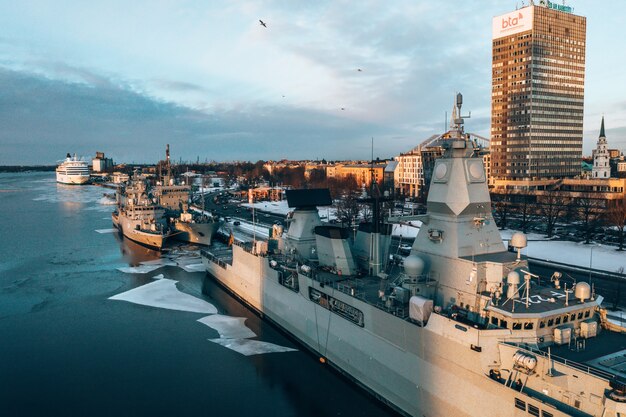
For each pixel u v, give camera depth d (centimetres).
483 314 2762
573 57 15400
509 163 15625
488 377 2434
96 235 11206
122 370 3997
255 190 19725
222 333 4803
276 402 3466
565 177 15738
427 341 2812
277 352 4322
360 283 3922
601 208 10662
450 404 2694
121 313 5456
